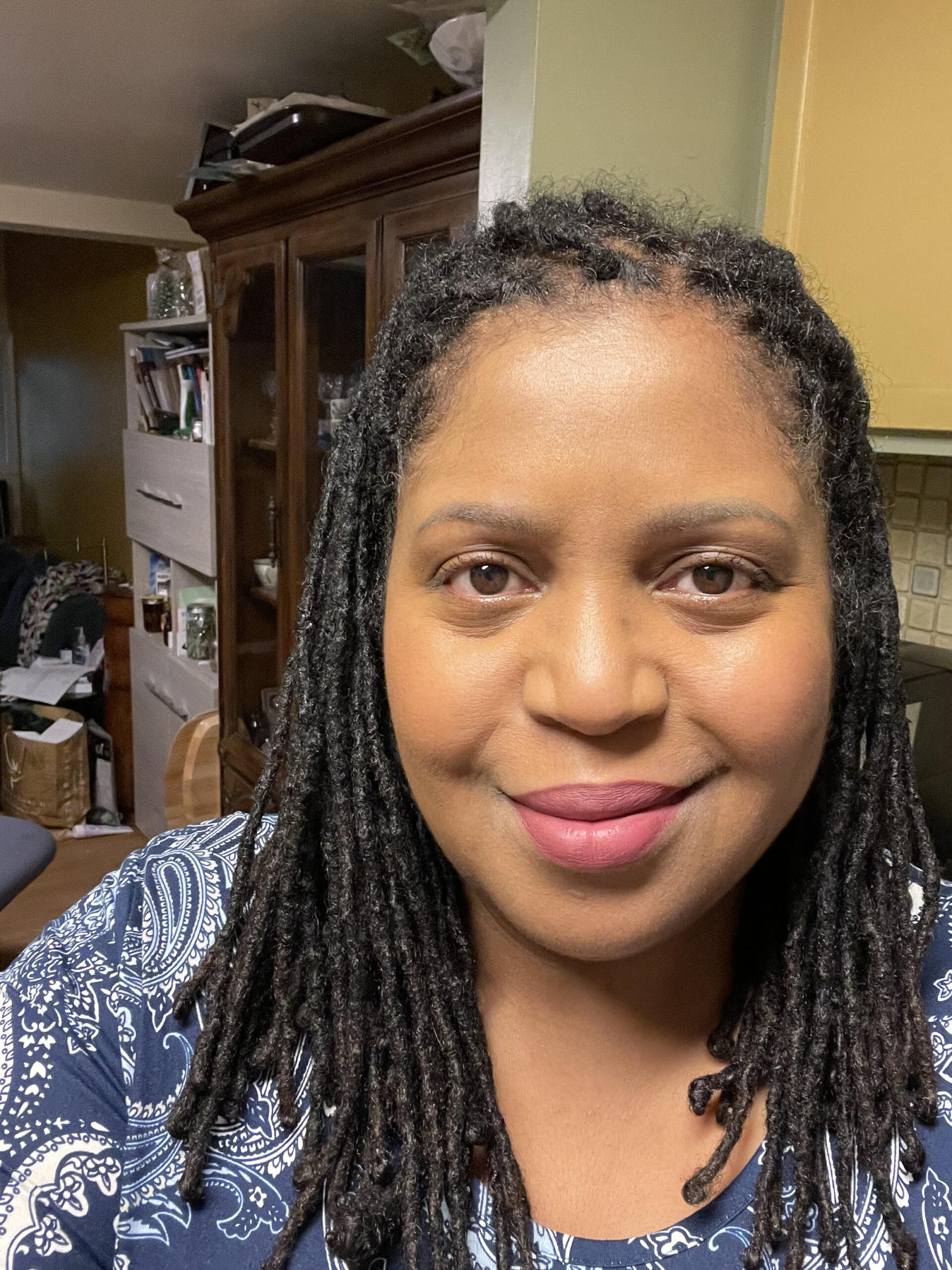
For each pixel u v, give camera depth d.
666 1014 0.48
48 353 4.33
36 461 4.66
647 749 0.40
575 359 0.39
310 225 1.41
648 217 0.47
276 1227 0.47
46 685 2.94
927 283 0.91
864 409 0.48
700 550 0.40
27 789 2.82
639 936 0.41
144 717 2.63
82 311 3.91
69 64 1.45
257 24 1.30
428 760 0.42
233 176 1.50
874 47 0.94
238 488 1.82
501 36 0.96
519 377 0.39
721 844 0.41
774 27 1.05
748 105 1.05
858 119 0.96
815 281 0.97
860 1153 0.46
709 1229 0.44
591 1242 0.44
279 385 1.57
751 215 1.09
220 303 1.75
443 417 0.42
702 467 0.39
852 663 0.48
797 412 0.42
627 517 0.38
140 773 2.73
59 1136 0.48
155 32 1.34
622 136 0.98
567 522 0.39
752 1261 0.44
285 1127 0.48
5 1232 0.46
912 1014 0.48
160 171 2.11
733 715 0.39
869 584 0.49
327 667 0.50
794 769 0.42
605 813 0.40
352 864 0.49
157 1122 0.50
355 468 0.50
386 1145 0.46
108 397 3.77
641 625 0.40
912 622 1.27
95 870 2.59
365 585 0.51
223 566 1.91
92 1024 0.52
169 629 2.54
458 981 0.48
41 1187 0.47
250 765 1.84
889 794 0.50
